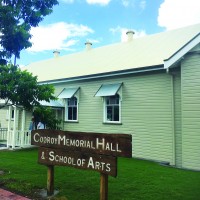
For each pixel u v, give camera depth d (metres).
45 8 7.50
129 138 5.22
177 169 10.88
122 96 14.90
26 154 13.86
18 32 7.19
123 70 14.37
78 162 6.06
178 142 12.48
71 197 6.50
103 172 5.59
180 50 11.55
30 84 8.20
